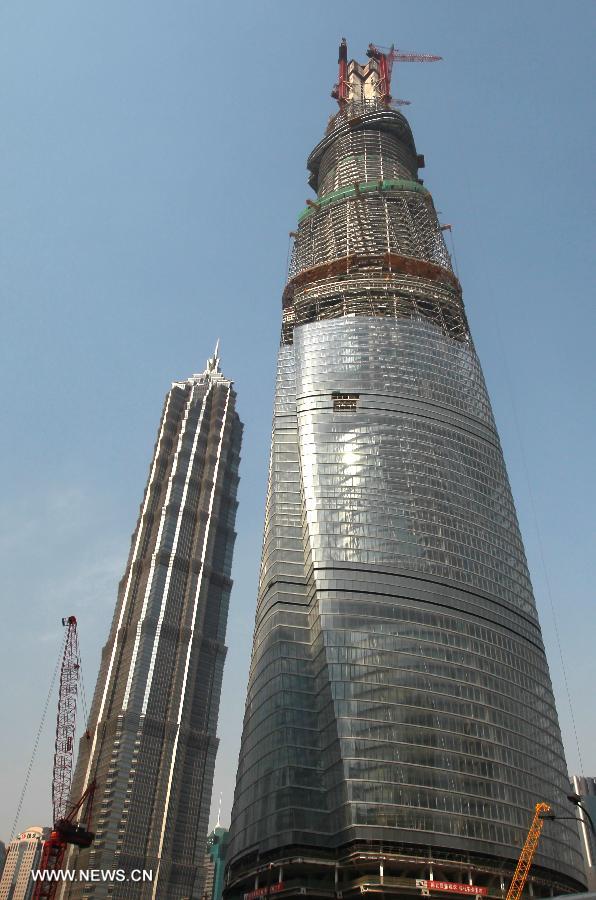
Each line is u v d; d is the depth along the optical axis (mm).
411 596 152375
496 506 178875
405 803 125438
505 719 145000
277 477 178500
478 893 120688
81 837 176500
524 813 134250
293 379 195125
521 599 167875
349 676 139125
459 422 187625
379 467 171125
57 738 178000
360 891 117250
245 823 137875
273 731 140875
